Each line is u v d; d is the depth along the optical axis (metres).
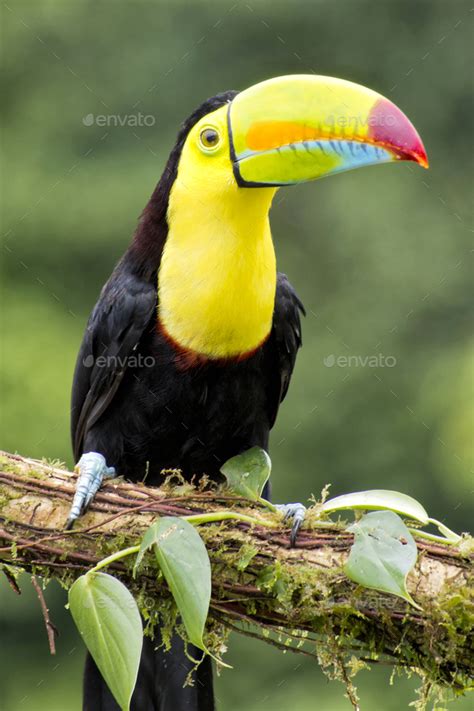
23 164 18.80
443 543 5.96
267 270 7.47
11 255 18.17
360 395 17.44
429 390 17.33
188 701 7.00
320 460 17.12
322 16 19.44
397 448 17.16
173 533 5.89
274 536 6.09
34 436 16.44
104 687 7.02
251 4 19.42
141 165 18.69
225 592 6.11
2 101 19.52
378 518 5.89
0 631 16.45
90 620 5.72
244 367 7.58
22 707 16.17
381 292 18.11
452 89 19.61
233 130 7.18
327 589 5.94
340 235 18.38
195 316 7.37
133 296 7.54
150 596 6.22
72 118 19.23
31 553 6.20
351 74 19.81
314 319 18.00
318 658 6.09
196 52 19.42
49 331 17.53
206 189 7.27
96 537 6.16
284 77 7.25
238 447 7.95
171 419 7.66
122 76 19.39
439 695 6.05
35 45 19.73
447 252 18.27
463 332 17.94
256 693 15.20
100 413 7.72
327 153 7.08
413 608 5.86
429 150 19.48
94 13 19.80
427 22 19.80
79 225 18.20
